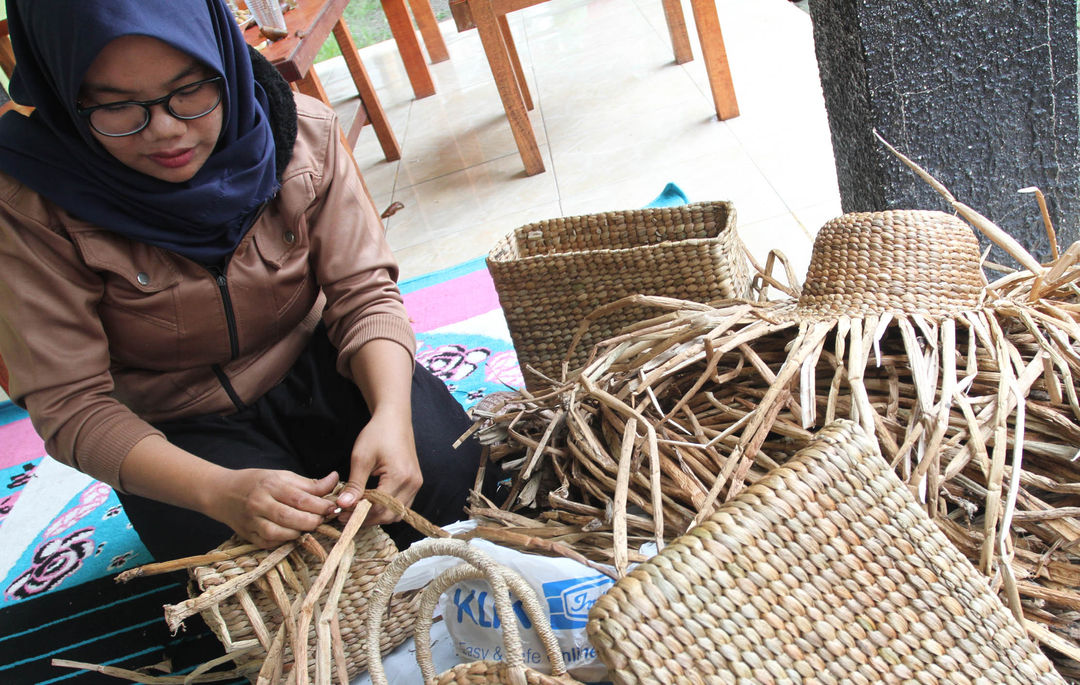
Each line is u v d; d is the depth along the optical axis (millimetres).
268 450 1434
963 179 1743
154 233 1244
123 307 1293
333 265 1417
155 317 1311
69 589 1797
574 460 1287
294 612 1041
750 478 1131
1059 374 1154
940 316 1189
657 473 1101
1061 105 1670
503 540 1060
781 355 1268
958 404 1090
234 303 1350
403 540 1451
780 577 840
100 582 1792
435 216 3201
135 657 1559
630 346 1369
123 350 1346
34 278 1215
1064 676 982
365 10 6168
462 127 4023
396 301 1427
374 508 1130
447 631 1200
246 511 1097
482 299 2506
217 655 1504
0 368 2607
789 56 3590
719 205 1740
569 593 1008
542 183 3184
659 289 1650
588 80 4062
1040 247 1834
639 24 4641
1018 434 1035
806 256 2234
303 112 1414
